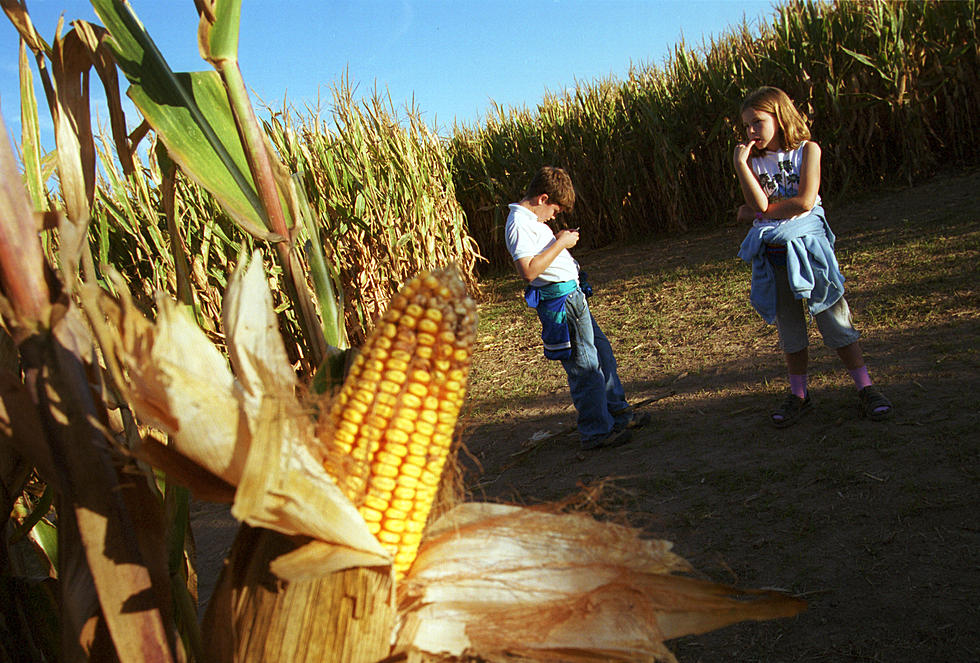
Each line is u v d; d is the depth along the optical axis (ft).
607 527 4.60
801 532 10.18
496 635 4.17
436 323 4.15
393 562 3.95
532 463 15.29
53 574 6.15
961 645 7.48
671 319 25.08
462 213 39.42
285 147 29.66
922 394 13.96
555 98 49.52
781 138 13.41
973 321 17.47
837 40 39.96
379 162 33.09
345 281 30.40
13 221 3.79
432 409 4.10
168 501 5.04
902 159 40.50
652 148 45.73
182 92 5.75
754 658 7.97
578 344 14.96
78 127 5.25
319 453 3.96
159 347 3.69
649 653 4.44
